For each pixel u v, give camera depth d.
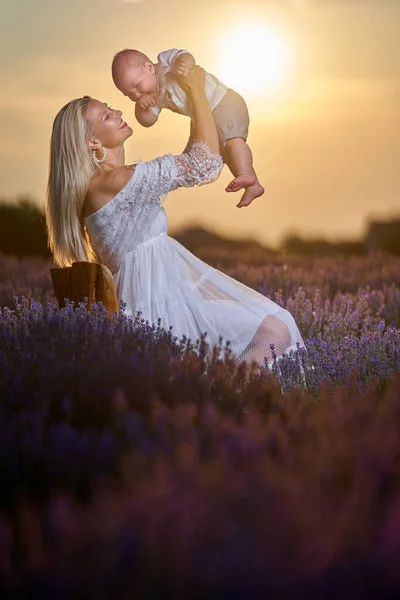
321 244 26.09
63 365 4.92
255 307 7.15
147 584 2.46
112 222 7.02
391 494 3.05
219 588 2.44
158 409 4.02
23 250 25.28
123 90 7.56
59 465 3.51
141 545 2.53
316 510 2.71
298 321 9.67
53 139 7.16
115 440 3.68
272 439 3.62
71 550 2.62
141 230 7.10
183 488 2.90
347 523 2.64
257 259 17.61
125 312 7.09
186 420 3.80
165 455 3.38
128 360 5.02
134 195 6.94
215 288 7.27
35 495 3.53
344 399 4.76
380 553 2.49
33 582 2.55
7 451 3.61
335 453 3.29
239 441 3.40
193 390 4.70
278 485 2.89
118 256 7.19
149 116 7.59
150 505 2.73
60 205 7.18
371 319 9.97
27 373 4.83
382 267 15.91
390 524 2.57
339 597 2.43
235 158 7.46
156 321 7.04
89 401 4.38
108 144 7.10
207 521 2.67
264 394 4.82
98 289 6.88
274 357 6.54
